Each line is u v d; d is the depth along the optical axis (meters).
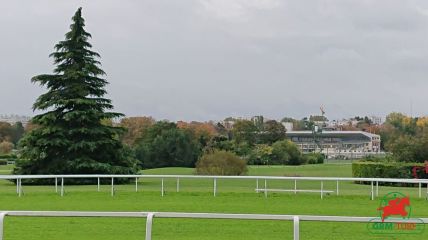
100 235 13.83
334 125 170.12
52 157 36.59
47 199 23.05
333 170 54.34
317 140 125.56
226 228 14.95
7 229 14.58
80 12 37.84
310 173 49.81
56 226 15.18
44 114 37.34
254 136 88.12
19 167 36.19
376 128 142.38
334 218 8.16
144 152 60.59
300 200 23.03
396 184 34.69
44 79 37.56
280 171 50.84
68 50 38.00
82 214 8.45
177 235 13.90
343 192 26.86
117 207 20.31
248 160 62.50
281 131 89.12
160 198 23.52
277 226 15.21
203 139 69.44
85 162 35.44
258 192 25.89
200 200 22.81
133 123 92.56
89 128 36.94
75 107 37.12
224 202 22.14
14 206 20.55
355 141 129.75
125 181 35.31
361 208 20.48
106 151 37.44
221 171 37.81
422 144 40.19
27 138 36.44
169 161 60.81
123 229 14.80
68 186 32.38
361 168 36.25
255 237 13.57
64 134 36.59
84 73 37.19
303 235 13.88
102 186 31.83
